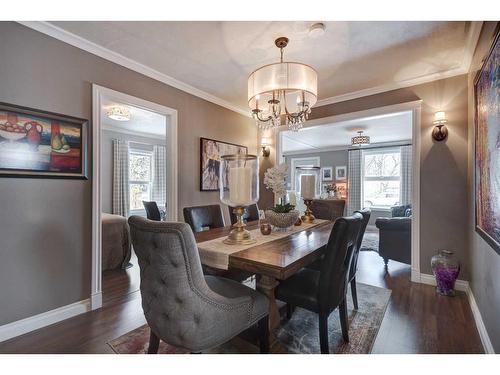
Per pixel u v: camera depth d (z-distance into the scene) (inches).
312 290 63.1
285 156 343.6
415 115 116.3
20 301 74.0
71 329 76.5
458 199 105.9
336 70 108.2
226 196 68.3
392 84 121.6
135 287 109.1
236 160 67.0
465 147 104.6
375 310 88.6
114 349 66.5
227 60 101.4
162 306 48.1
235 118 160.1
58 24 78.4
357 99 133.4
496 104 53.7
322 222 100.3
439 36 83.7
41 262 78.2
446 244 108.3
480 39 77.1
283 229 85.2
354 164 286.0
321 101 142.4
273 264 49.8
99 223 91.8
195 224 90.2
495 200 55.7
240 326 51.2
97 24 78.6
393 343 69.5
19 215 74.1
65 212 83.6
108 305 92.6
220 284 60.9
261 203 175.3
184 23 78.0
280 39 85.7
